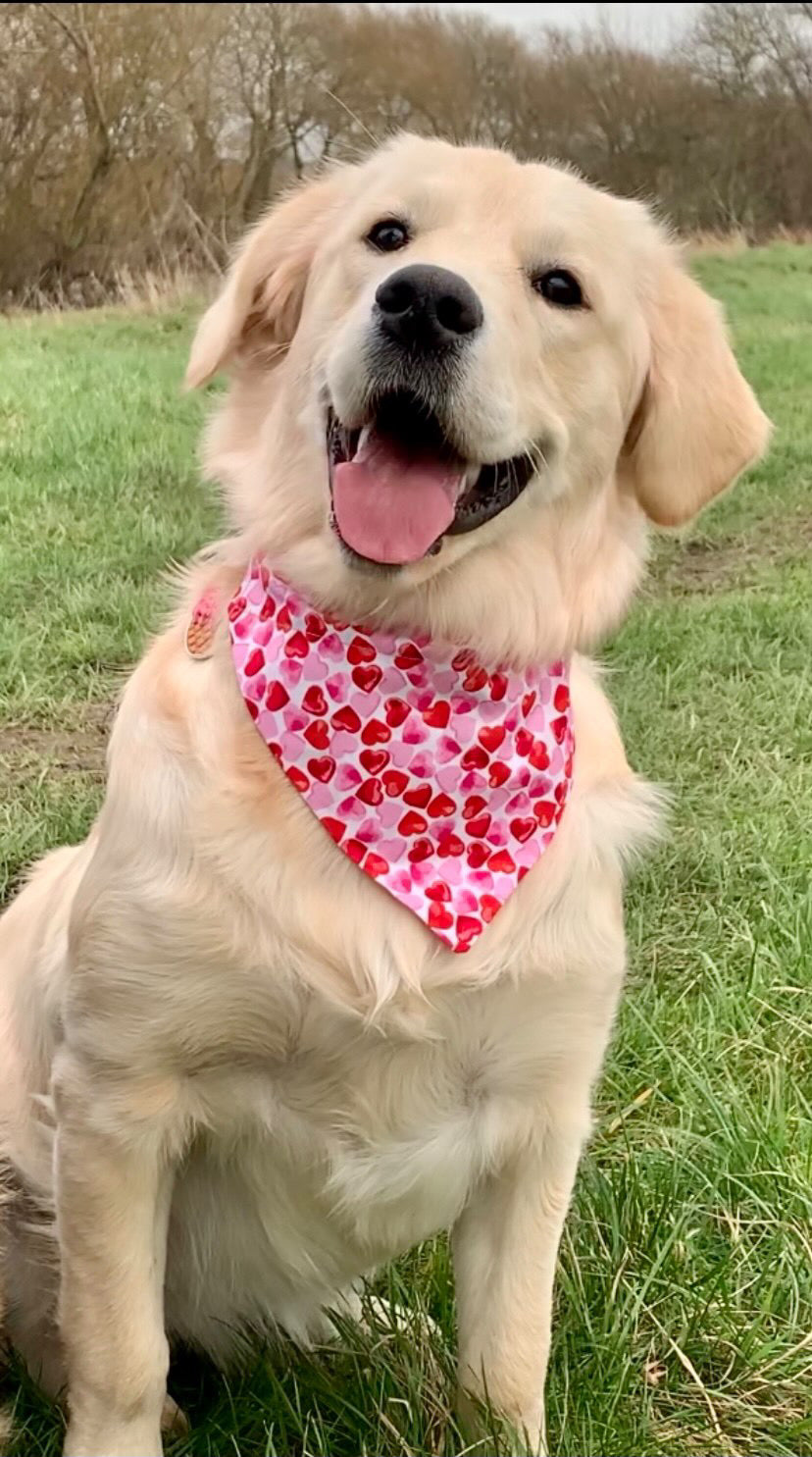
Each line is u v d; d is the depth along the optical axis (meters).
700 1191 1.06
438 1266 1.00
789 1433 0.94
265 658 0.85
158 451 2.60
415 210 0.89
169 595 1.41
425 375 0.83
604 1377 0.94
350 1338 0.96
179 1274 0.93
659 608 2.19
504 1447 0.88
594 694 0.95
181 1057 0.83
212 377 0.92
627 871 1.20
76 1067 0.84
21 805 1.47
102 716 1.72
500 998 0.84
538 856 0.85
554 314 0.88
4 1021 0.99
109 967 0.82
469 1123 0.87
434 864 0.84
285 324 0.93
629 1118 1.13
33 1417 0.93
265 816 0.83
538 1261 0.89
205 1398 0.97
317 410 0.86
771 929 1.33
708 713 1.81
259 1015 0.82
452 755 0.84
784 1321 1.00
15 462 2.46
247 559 0.90
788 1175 1.06
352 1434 0.92
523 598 0.88
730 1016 1.21
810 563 2.49
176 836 0.82
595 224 0.91
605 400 0.91
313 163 1.06
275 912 0.81
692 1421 0.95
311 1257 0.91
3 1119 0.97
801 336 4.14
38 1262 0.96
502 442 0.85
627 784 0.92
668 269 0.95
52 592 2.04
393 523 0.83
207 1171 0.90
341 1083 0.84
